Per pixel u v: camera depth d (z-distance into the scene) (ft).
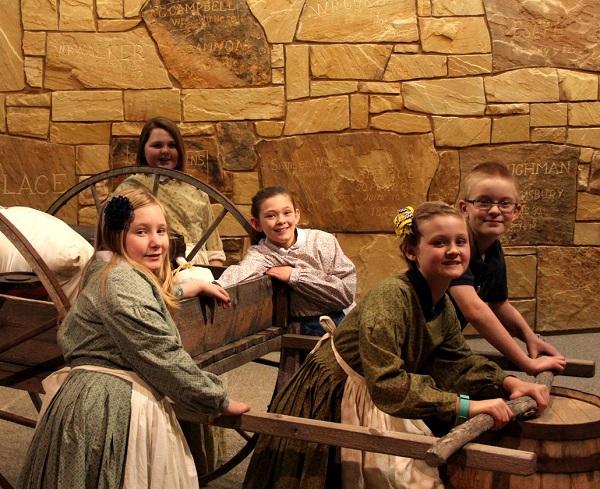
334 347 7.13
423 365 7.25
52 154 15.29
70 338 6.63
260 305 8.60
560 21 14.92
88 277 6.65
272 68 14.99
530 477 6.43
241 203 15.34
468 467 6.21
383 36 14.87
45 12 14.94
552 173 15.25
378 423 6.86
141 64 15.06
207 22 14.93
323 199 15.29
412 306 6.69
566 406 6.97
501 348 7.40
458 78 14.97
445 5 14.82
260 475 7.23
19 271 8.71
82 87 15.12
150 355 6.27
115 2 14.93
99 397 6.34
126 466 6.31
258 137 15.19
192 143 15.21
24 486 6.54
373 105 15.02
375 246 15.34
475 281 8.00
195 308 7.52
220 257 11.82
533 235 15.38
